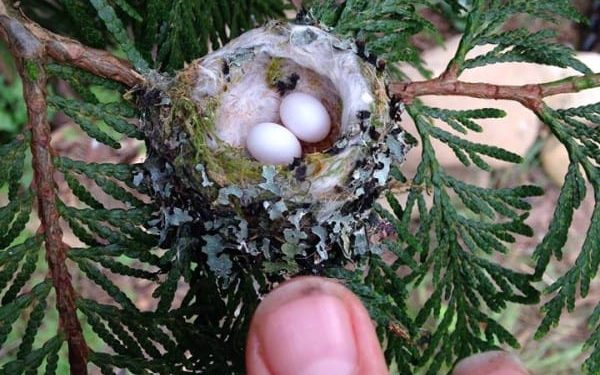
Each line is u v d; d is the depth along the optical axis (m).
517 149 0.42
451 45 0.42
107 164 0.13
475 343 0.16
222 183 0.13
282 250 0.14
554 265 0.40
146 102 0.13
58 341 0.13
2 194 0.36
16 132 0.38
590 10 0.48
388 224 0.15
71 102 0.13
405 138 0.16
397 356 0.16
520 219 0.16
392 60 0.16
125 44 0.14
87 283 0.38
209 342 0.14
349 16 0.16
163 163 0.13
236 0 0.18
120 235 0.13
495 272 0.16
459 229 0.16
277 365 0.12
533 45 0.16
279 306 0.12
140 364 0.14
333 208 0.14
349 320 0.12
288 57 0.16
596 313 0.15
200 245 0.14
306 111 0.16
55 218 0.13
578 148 0.15
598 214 0.15
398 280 0.15
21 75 0.13
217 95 0.15
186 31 0.16
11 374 0.13
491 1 0.16
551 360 0.37
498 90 0.15
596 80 0.15
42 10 0.20
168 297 0.14
